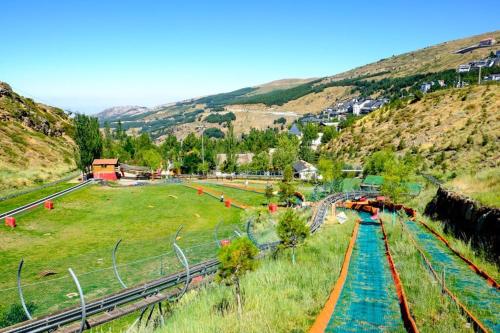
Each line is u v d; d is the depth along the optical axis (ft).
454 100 422.41
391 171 201.46
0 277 124.36
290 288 80.59
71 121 597.93
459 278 79.71
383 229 143.74
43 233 183.21
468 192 133.59
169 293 86.74
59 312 70.33
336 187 284.20
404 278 82.89
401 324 61.57
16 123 403.95
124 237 184.65
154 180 377.71
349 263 100.17
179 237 181.57
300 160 421.59
